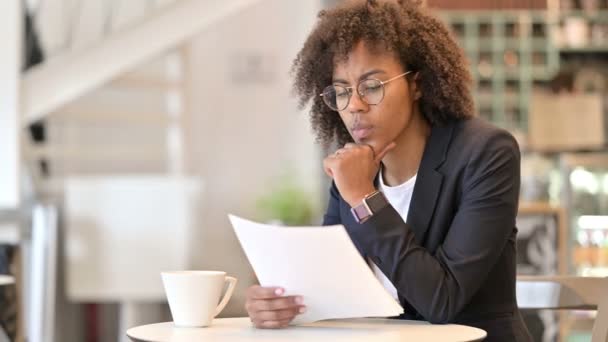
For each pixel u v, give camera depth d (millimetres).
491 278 2121
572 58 9406
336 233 1819
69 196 6641
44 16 7660
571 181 5754
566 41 9297
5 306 3029
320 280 1878
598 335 2062
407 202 2223
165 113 8125
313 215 8516
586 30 9320
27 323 5719
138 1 7832
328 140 2422
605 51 9328
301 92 2363
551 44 9320
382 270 2008
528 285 2230
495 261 2039
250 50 8969
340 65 2123
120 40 6770
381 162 2248
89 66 6711
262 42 8992
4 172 6195
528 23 9328
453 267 1992
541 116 8383
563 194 5770
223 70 8930
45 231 5930
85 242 6633
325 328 1909
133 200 6660
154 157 8383
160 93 8539
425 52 2160
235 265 8703
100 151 7293
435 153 2152
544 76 9352
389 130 2104
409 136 2197
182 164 7652
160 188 6680
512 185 2082
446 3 9289
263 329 1902
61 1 7711
